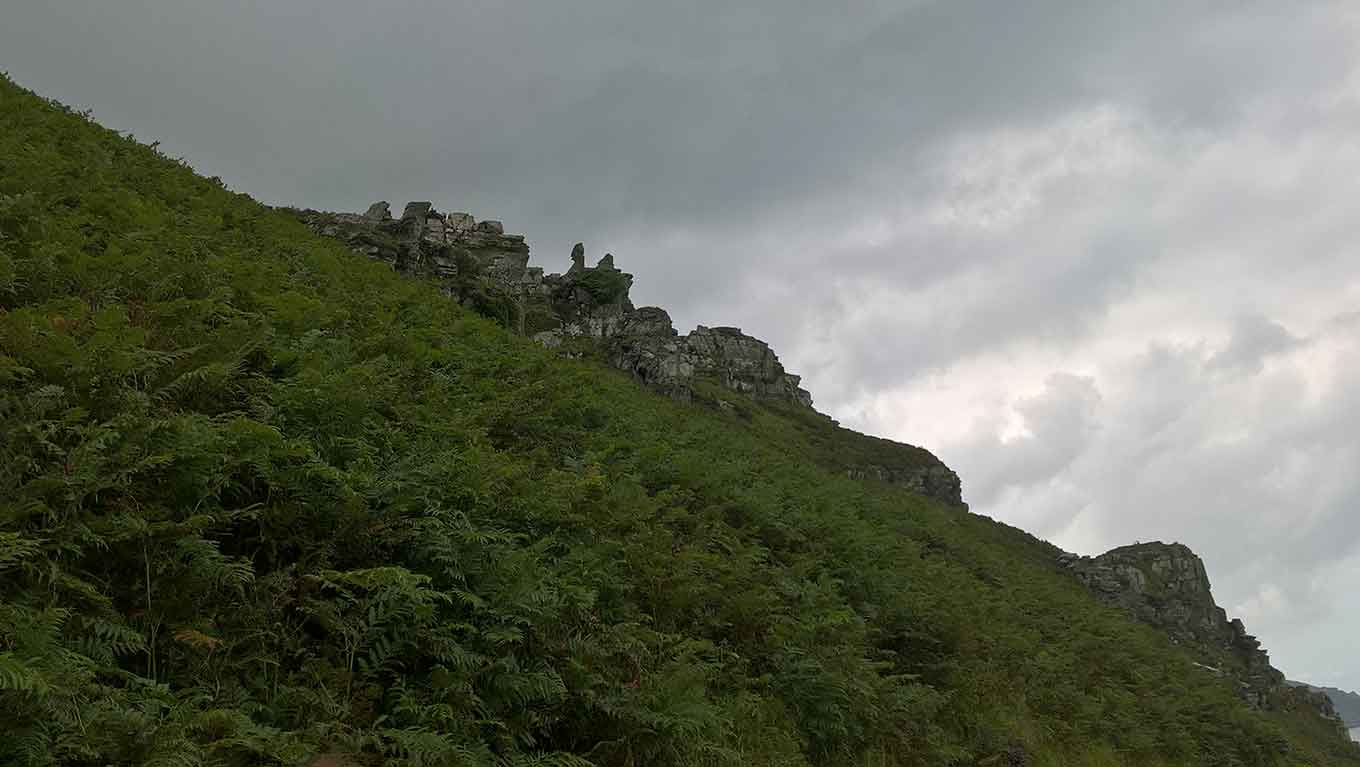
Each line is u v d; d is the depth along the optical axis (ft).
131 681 16.35
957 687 42.14
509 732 20.25
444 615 22.11
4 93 59.67
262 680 18.52
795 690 31.91
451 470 27.20
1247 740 69.46
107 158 55.98
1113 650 70.79
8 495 17.94
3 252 27.89
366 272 66.74
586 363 89.86
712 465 50.98
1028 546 191.93
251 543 22.06
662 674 25.62
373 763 17.94
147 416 22.13
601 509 33.19
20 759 13.15
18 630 14.51
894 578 48.44
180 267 34.91
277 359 31.37
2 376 21.18
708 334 312.50
